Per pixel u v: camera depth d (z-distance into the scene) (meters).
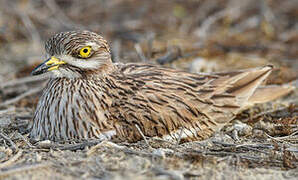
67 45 10.64
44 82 15.18
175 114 11.26
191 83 11.99
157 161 9.11
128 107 10.90
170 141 10.73
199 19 20.64
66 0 22.02
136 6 21.81
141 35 19.45
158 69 12.20
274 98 12.90
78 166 8.82
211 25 20.59
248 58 17.56
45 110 10.89
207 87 12.09
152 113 11.02
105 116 10.73
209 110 11.82
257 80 12.66
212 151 10.16
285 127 11.62
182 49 17.70
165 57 16.22
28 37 19.81
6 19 20.50
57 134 10.75
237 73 12.70
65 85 10.80
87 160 9.06
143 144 10.41
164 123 11.09
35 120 11.16
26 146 10.19
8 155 9.66
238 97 12.30
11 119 12.39
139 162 8.92
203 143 10.69
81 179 8.30
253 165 9.47
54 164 8.86
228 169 9.09
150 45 17.02
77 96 10.69
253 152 10.16
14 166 8.93
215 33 19.77
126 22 20.59
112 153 9.43
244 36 19.39
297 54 17.67
